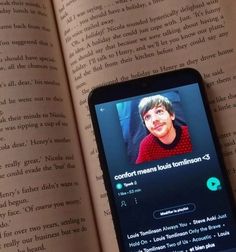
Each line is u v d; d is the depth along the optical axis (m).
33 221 0.40
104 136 0.41
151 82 0.42
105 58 0.43
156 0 0.44
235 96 0.42
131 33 0.44
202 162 0.40
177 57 0.43
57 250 0.40
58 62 0.45
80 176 0.42
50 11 0.46
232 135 0.41
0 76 0.42
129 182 0.41
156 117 0.42
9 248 0.39
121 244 0.39
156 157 0.41
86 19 0.44
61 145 0.42
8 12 0.44
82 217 0.41
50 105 0.43
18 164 0.41
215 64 0.43
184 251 0.39
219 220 0.39
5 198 0.40
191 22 0.44
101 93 0.42
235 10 0.44
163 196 0.40
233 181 0.41
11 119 0.42
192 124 0.41
